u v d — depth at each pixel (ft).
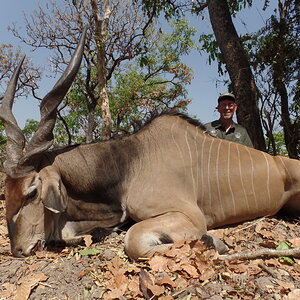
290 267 7.41
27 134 48.34
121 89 49.70
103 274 7.43
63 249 9.03
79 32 36.35
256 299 6.21
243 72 18.25
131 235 8.11
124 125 49.34
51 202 8.48
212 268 7.23
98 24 31.63
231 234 9.66
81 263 8.00
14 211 8.64
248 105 18.11
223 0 18.66
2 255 9.19
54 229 9.25
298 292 6.22
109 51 35.06
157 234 8.19
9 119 9.07
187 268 7.06
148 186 9.29
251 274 7.04
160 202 9.05
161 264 7.26
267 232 9.44
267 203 10.14
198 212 9.21
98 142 10.23
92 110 41.78
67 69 9.05
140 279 6.66
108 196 9.87
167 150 9.70
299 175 10.10
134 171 9.74
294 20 21.03
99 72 32.99
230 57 18.39
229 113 14.26
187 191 9.45
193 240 7.87
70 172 9.53
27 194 8.58
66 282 7.20
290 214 10.91
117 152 9.96
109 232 9.75
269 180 10.07
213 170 9.79
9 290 6.97
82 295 6.72
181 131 10.02
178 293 6.39
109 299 6.37
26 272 7.63
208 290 6.47
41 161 9.20
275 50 20.81
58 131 51.13
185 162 9.61
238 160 10.02
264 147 18.33
